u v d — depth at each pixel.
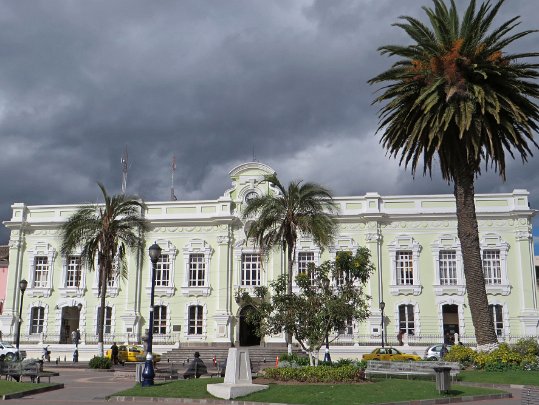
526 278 47.47
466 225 28.77
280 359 29.41
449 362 26.25
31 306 52.50
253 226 38.25
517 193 48.88
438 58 27.66
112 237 40.53
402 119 29.66
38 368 26.47
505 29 27.98
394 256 49.62
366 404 17.55
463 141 28.56
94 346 46.41
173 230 52.75
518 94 27.73
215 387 19.92
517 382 23.42
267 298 49.50
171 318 51.28
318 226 36.81
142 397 20.22
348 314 25.09
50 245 53.41
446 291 48.44
